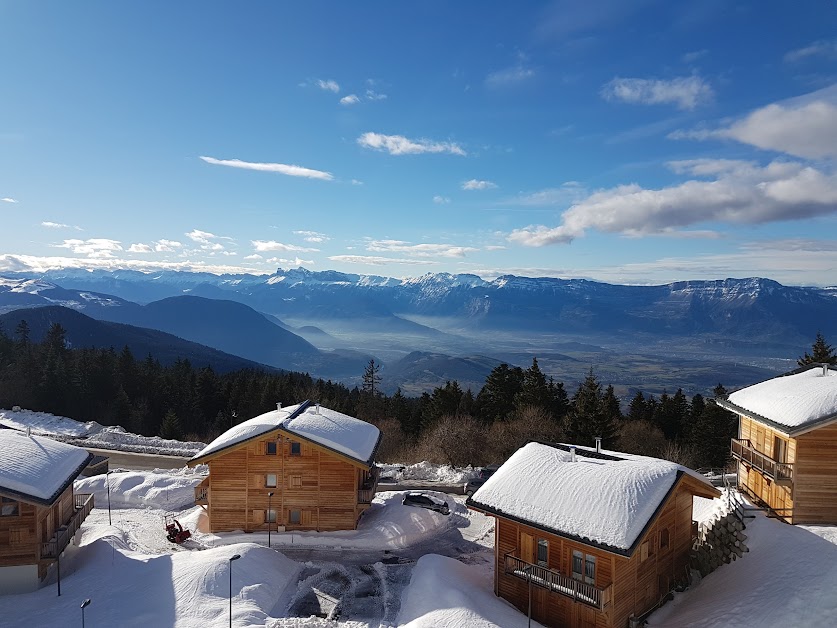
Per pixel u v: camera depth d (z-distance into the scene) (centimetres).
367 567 3497
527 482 2962
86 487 4766
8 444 3372
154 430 9069
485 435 6806
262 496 3972
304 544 3809
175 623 2675
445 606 2778
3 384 8812
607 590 2548
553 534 2642
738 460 3781
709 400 7275
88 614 2789
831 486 2950
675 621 2767
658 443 7256
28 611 2842
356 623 2805
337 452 3872
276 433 3938
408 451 7219
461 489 5075
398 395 9975
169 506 4591
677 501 3086
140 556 3450
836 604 2450
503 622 2692
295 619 2758
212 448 3959
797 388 3319
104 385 9581
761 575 2767
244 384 10394
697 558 3152
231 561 3084
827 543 2736
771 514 3133
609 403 8375
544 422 7000
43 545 3097
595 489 2767
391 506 4353
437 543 3906
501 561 3009
